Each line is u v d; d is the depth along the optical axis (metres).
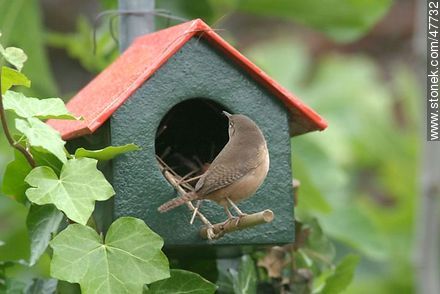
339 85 19.39
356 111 18.84
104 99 9.15
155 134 9.12
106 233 8.52
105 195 8.21
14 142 8.41
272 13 13.53
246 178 8.78
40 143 8.10
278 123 9.38
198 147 10.18
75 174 8.24
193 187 9.40
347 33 13.48
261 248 9.62
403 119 21.42
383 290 17.17
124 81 9.15
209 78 9.18
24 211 13.61
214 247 9.16
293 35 23.69
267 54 18.73
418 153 18.55
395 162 18.72
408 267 17.25
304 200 12.30
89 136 9.16
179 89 9.06
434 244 13.68
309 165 14.16
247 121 9.06
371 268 17.34
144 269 8.20
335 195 13.93
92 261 8.12
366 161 19.06
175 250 9.23
